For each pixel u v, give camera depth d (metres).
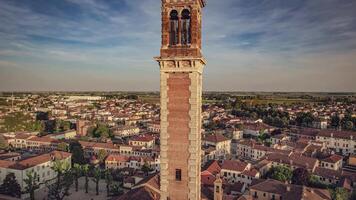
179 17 42.84
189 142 43.00
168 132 43.56
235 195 106.94
